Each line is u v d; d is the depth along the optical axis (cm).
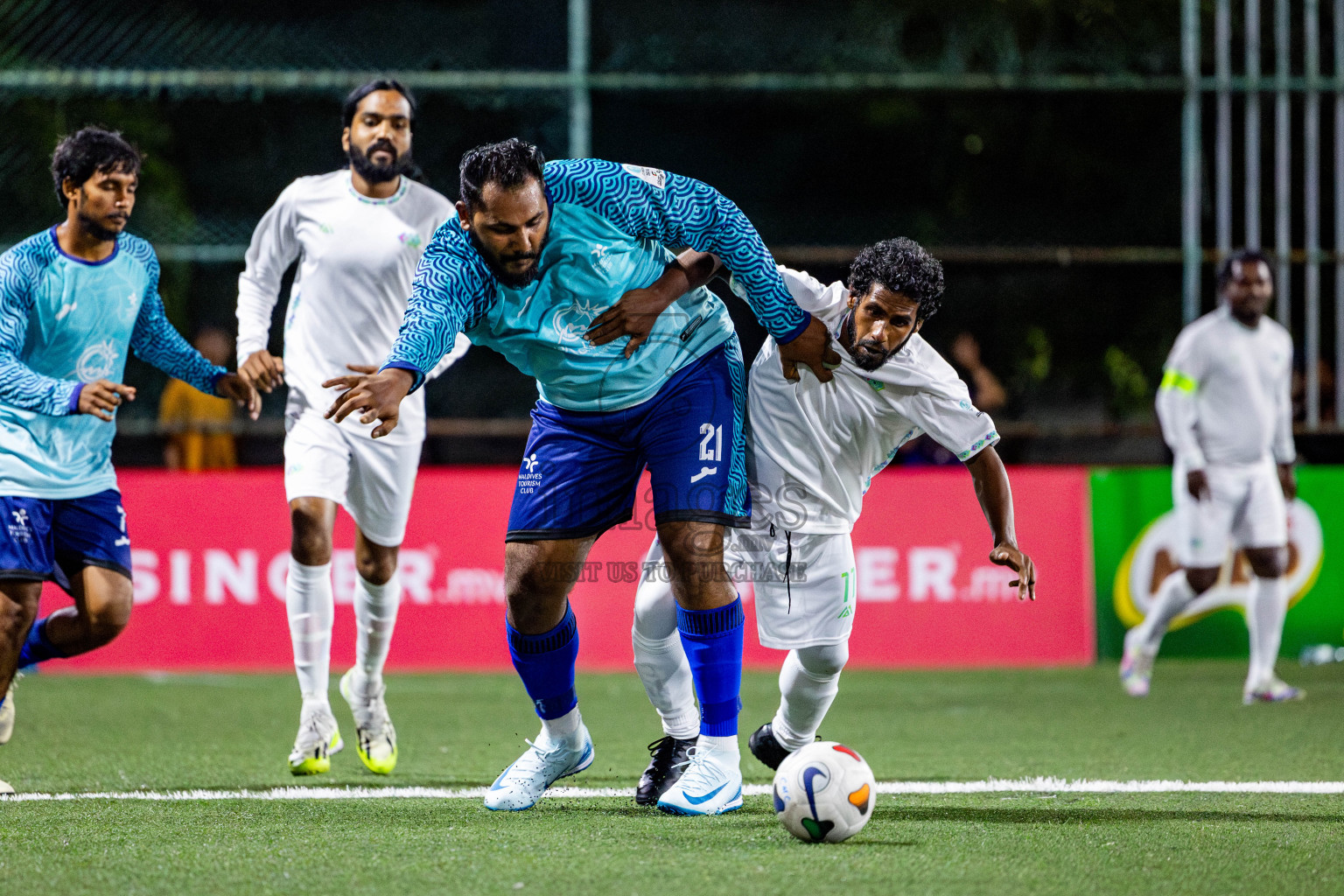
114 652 3102
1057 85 3288
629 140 3991
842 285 1411
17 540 1564
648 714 2434
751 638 3203
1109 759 1869
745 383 1443
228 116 3703
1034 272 3431
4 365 1523
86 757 1888
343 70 3475
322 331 1778
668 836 1268
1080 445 3681
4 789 1549
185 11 3484
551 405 1378
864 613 3166
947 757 1894
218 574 3123
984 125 4256
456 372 3416
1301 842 1252
